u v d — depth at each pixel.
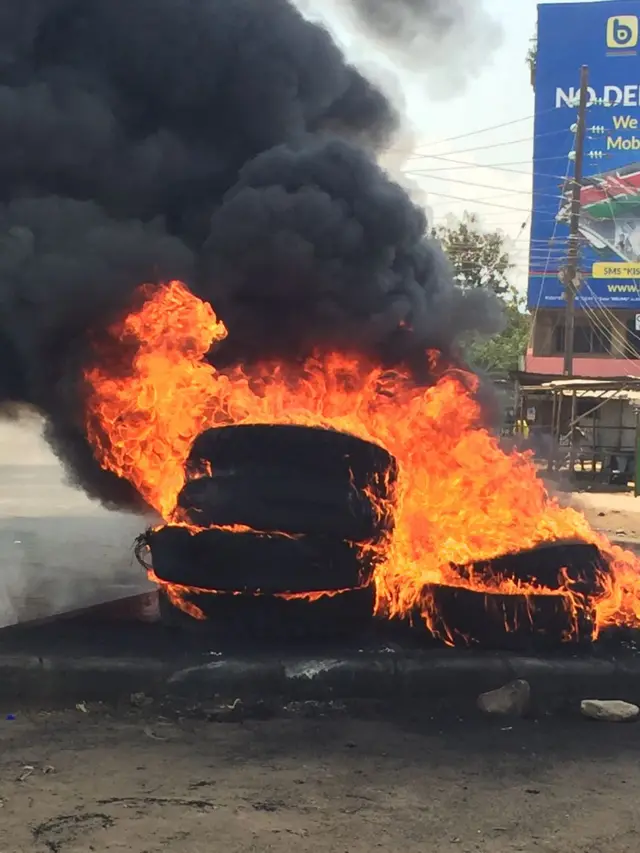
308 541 5.18
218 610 5.33
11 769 3.92
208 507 5.23
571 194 32.69
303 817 3.48
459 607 5.31
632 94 33.06
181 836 3.29
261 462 5.26
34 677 4.79
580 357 33.47
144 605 6.32
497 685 4.95
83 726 4.48
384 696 4.89
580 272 31.14
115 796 3.65
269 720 4.61
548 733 4.52
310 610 5.29
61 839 3.26
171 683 4.79
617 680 5.01
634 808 3.64
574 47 33.41
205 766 3.99
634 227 33.12
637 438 20.86
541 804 3.66
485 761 4.12
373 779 3.88
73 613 6.05
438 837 3.34
